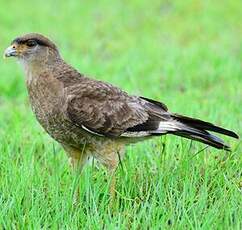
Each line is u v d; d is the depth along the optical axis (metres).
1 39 25.70
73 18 28.67
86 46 24.77
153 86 18.95
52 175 11.66
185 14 27.92
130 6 29.69
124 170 11.69
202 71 20.03
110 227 9.79
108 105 11.19
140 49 23.59
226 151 12.46
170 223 10.22
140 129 11.32
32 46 11.49
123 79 19.73
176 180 11.33
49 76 11.35
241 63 20.80
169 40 24.75
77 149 11.51
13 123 15.17
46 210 10.44
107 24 27.48
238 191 10.89
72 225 10.02
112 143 11.34
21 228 10.16
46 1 31.30
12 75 20.33
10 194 11.02
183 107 15.72
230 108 15.61
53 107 11.19
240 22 26.44
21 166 11.88
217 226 9.91
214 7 28.20
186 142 12.47
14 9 30.03
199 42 24.02
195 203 10.61
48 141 13.49
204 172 11.88
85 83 11.32
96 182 11.29
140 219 10.28
